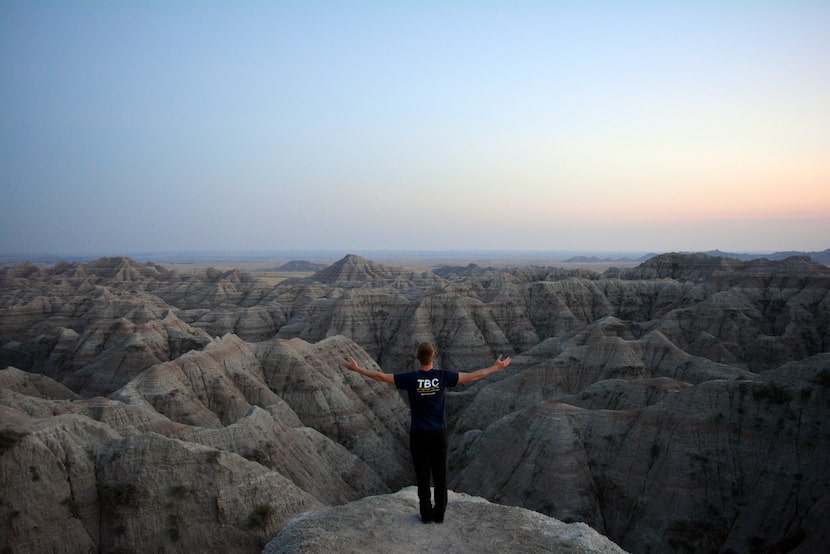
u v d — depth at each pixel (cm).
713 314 11094
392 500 1583
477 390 9856
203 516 4306
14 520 3944
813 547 4412
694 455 5506
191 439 5619
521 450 6172
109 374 8594
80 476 4331
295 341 9200
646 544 5147
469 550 1310
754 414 5594
